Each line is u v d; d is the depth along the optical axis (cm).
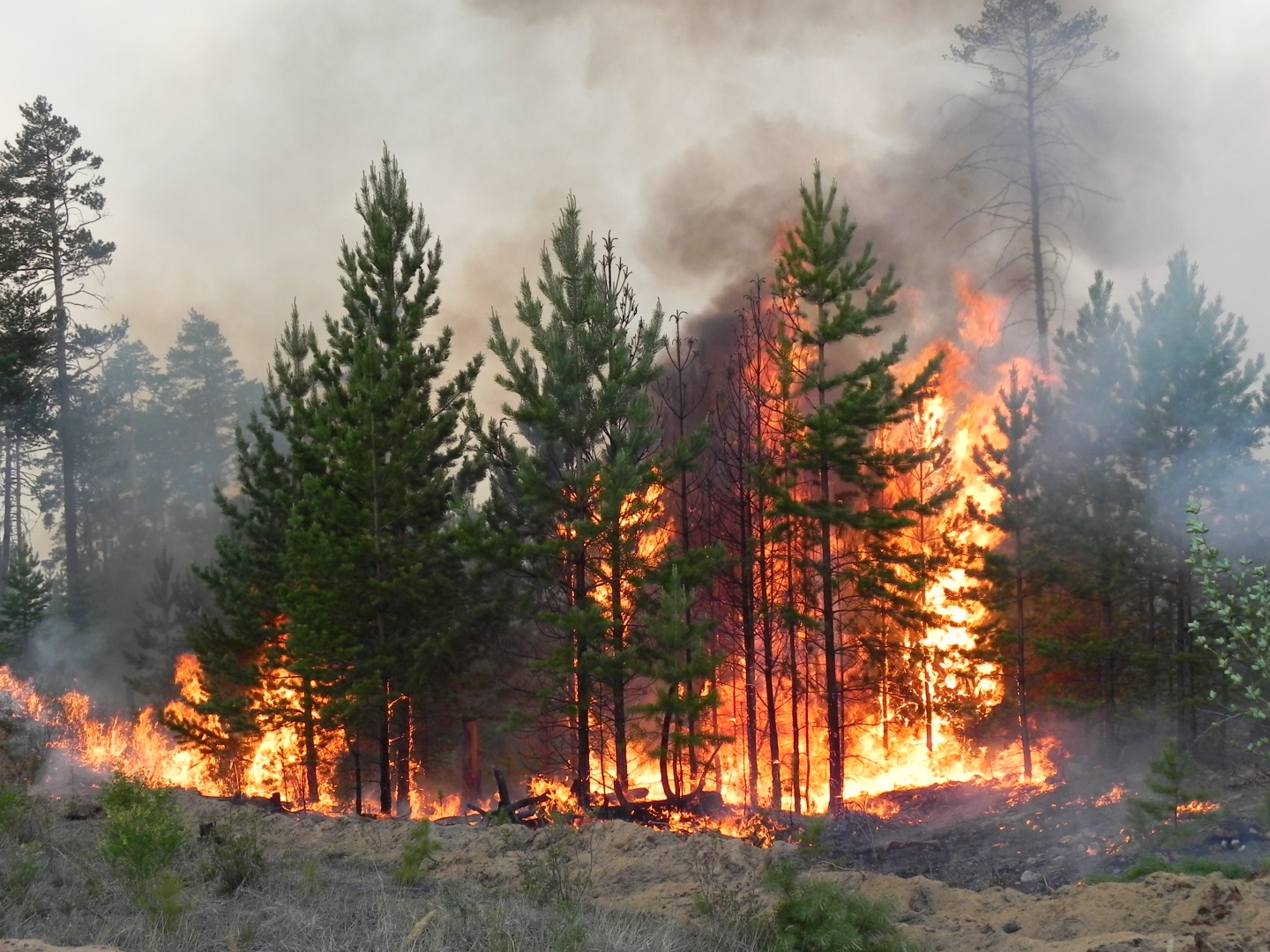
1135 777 2412
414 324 2861
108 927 975
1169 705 2453
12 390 4662
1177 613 2597
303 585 2636
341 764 3194
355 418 2720
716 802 2352
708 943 1016
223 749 2934
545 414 2597
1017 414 2816
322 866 1326
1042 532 2789
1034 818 2200
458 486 2844
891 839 2167
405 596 2617
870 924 1003
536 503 2638
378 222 2841
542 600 2864
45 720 2258
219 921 1014
